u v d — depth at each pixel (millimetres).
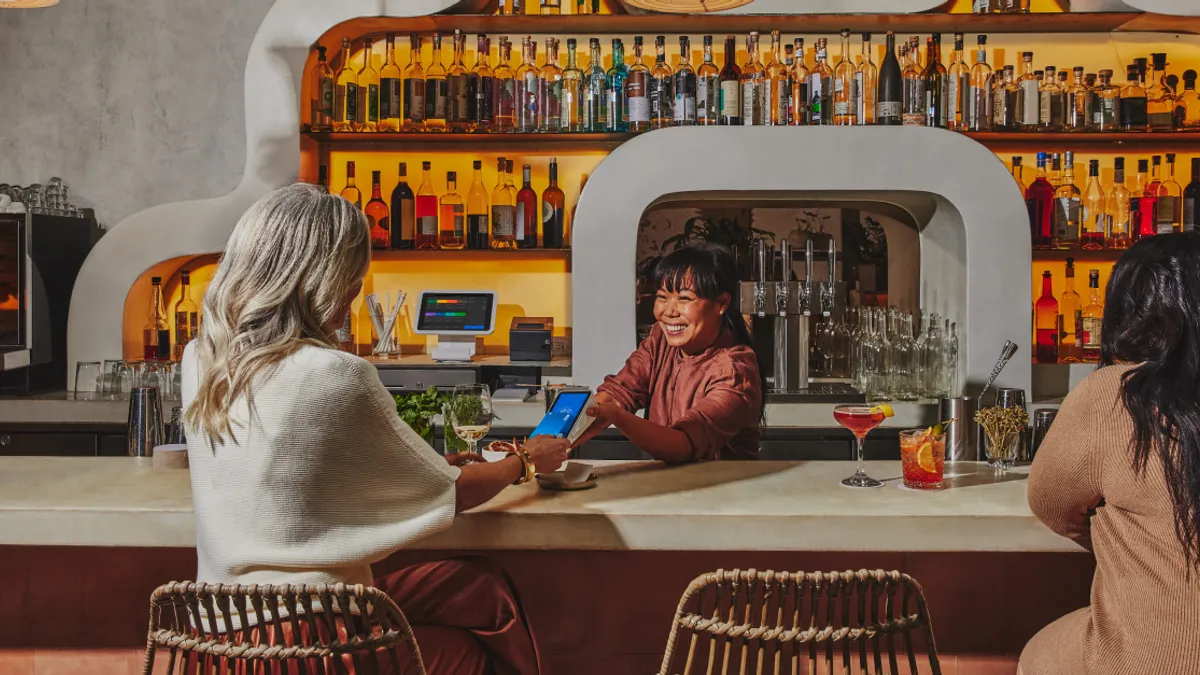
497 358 3977
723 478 2016
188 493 1842
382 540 1450
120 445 3695
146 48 4211
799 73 3895
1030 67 4086
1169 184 4012
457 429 1968
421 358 4012
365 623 1334
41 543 1726
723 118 3830
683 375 2477
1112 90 3881
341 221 1518
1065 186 3889
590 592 1900
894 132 3676
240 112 4219
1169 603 1295
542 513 1716
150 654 1371
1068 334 4070
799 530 1696
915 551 1741
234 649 1332
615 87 3906
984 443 2365
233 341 1444
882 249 4195
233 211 3926
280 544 1411
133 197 4230
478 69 3953
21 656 1925
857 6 3830
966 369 3715
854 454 3627
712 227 4191
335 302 1516
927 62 4020
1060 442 1453
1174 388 1328
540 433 1901
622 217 3715
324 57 4012
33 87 4215
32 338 3836
